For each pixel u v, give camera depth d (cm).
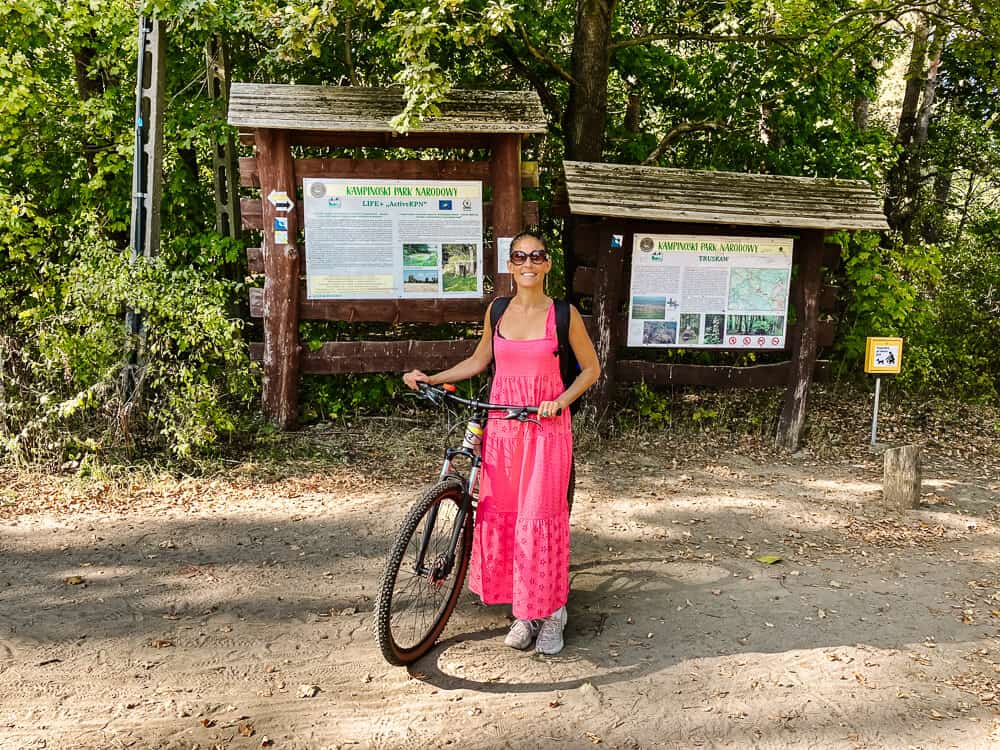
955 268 898
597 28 721
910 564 420
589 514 482
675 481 549
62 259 635
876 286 780
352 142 607
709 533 457
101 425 522
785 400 637
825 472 584
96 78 707
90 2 600
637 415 677
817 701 288
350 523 454
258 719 269
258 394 654
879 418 735
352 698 283
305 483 514
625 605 363
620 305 641
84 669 295
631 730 269
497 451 310
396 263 608
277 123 552
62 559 391
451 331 705
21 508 450
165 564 390
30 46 647
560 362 313
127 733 258
